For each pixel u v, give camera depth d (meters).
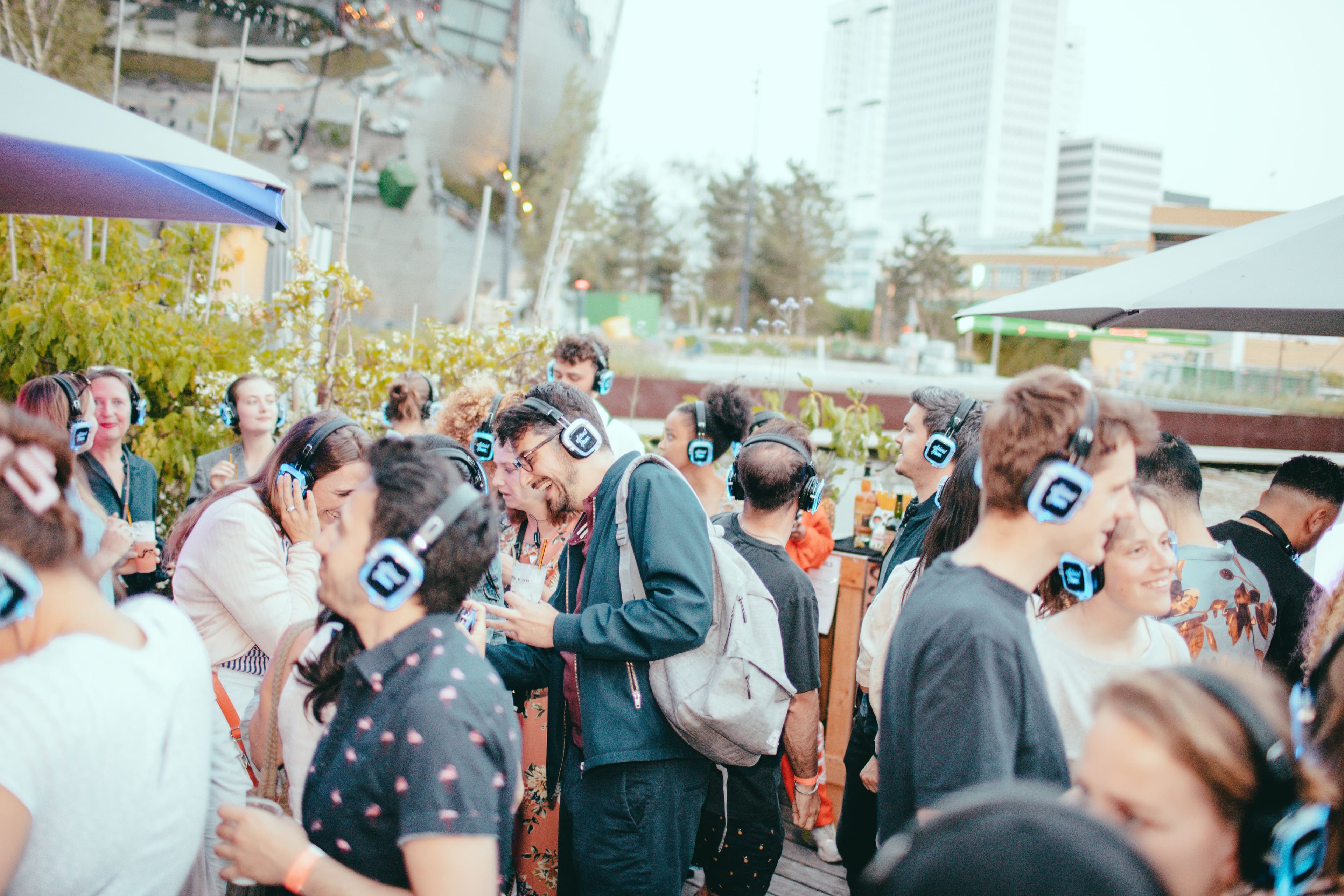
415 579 1.07
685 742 1.86
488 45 21.09
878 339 51.09
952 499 1.91
